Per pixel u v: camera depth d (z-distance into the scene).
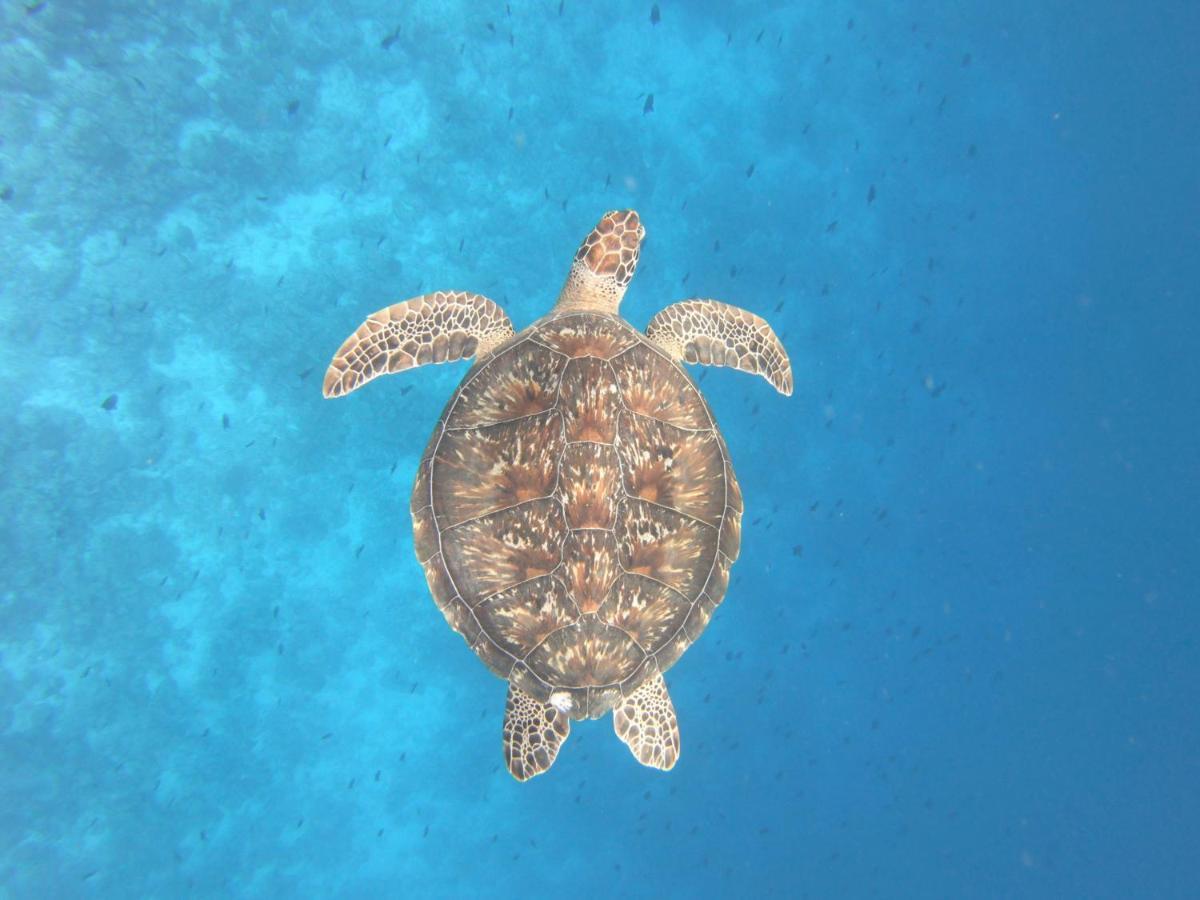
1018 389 3.09
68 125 2.28
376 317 1.54
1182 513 3.34
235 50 2.36
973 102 2.98
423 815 2.56
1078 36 3.06
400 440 2.49
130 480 2.35
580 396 1.34
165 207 2.35
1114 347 3.22
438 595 1.33
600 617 1.30
